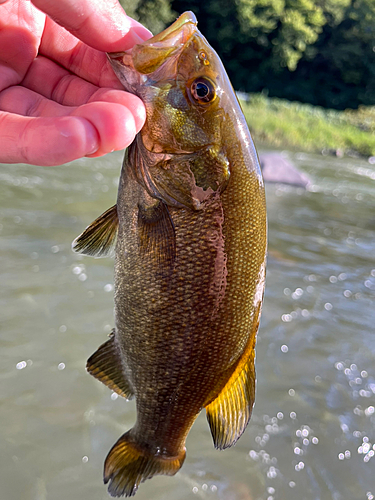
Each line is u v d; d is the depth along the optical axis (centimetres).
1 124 16
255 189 22
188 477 41
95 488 38
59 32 23
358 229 125
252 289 23
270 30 585
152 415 25
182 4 581
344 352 61
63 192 110
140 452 27
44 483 38
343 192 176
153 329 23
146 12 490
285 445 45
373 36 618
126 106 19
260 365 56
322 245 106
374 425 49
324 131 340
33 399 45
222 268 22
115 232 24
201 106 21
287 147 300
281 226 116
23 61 23
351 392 53
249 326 23
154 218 22
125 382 25
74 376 49
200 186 22
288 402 51
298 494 41
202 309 22
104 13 19
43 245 77
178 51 21
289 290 77
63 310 59
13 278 65
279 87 627
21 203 95
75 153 16
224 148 22
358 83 644
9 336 53
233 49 611
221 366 24
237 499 39
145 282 23
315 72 647
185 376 24
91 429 43
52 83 23
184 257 22
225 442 24
